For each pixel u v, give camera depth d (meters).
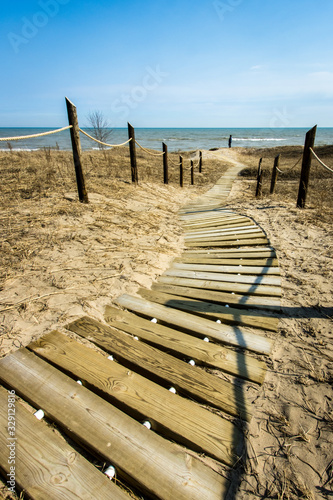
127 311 3.05
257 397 2.08
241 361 2.40
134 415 1.93
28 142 41.03
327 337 2.70
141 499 1.51
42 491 1.44
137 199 7.74
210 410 1.99
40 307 2.88
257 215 7.19
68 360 2.25
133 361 2.31
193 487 1.50
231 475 1.59
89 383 2.07
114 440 1.69
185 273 4.05
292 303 3.28
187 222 6.69
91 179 8.49
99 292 3.30
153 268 4.10
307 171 7.09
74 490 1.45
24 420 1.79
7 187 6.67
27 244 4.16
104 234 4.97
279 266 4.29
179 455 1.65
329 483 1.55
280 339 2.70
